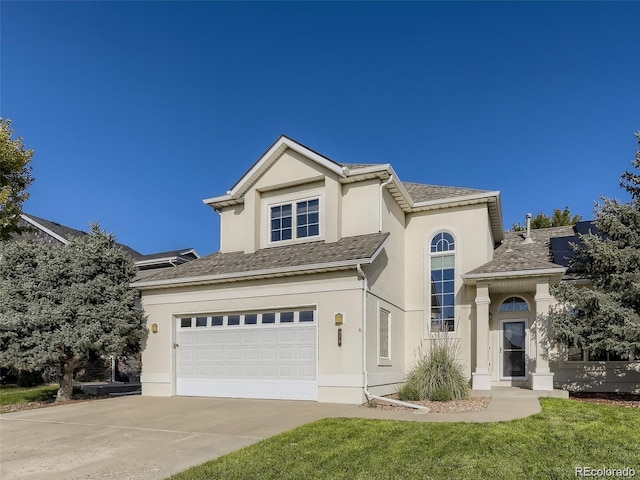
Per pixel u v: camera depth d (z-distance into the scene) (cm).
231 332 1466
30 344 1366
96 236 1554
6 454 803
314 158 1555
